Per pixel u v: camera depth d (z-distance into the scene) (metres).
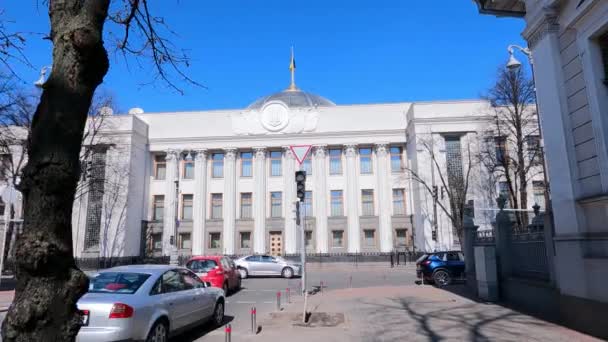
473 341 7.26
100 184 36.53
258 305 13.12
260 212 40.38
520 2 10.60
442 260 17.97
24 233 2.39
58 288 2.40
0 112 18.95
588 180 7.76
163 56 4.88
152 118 43.25
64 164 2.45
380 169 40.50
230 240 39.97
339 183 41.09
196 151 42.00
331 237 39.69
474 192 35.09
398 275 26.12
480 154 31.73
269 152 42.47
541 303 9.42
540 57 9.02
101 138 36.25
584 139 7.88
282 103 42.16
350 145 41.03
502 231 11.80
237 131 42.06
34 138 2.48
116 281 6.85
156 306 6.63
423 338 7.60
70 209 2.54
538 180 34.81
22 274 2.37
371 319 9.66
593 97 7.60
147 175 42.00
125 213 37.53
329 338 7.81
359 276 25.77
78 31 2.55
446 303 11.86
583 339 7.11
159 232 41.31
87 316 5.79
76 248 36.72
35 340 2.29
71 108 2.52
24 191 2.47
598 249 7.43
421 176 36.69
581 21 7.90
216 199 41.97
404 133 40.84
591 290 7.40
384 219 39.38
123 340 5.82
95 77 2.68
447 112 37.66
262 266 24.98
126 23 4.47
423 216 36.00
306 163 41.34
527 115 28.16
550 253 8.96
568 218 8.09
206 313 8.52
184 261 39.06
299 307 12.12
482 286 12.21
